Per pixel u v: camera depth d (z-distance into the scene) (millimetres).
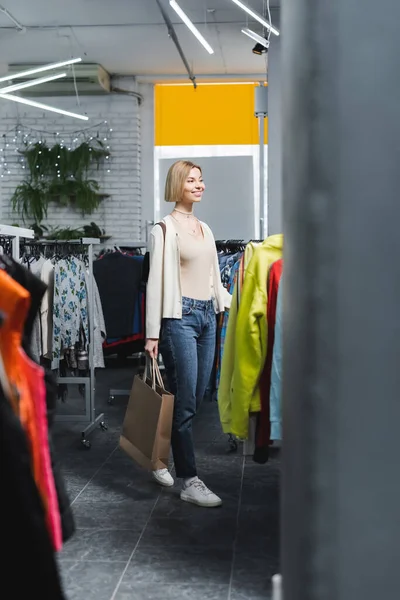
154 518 2979
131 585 2316
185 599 2209
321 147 588
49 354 4359
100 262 5961
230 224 10414
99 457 4059
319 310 595
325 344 595
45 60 9562
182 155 10539
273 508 3098
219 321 4516
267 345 2723
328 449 599
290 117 647
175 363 3051
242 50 9266
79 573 2418
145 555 2572
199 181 3129
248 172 10398
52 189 10102
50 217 10492
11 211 10422
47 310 4328
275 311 2695
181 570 2434
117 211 10469
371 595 603
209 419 5145
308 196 598
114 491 3385
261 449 2775
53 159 10070
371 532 602
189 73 9695
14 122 10383
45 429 1218
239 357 2744
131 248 7000
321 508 604
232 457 4035
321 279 593
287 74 663
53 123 10375
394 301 588
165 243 3023
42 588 1114
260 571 2418
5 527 1105
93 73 9641
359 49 583
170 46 9062
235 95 10469
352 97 583
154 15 7914
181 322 3037
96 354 4855
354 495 601
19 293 1146
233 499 3236
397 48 582
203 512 3049
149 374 3271
